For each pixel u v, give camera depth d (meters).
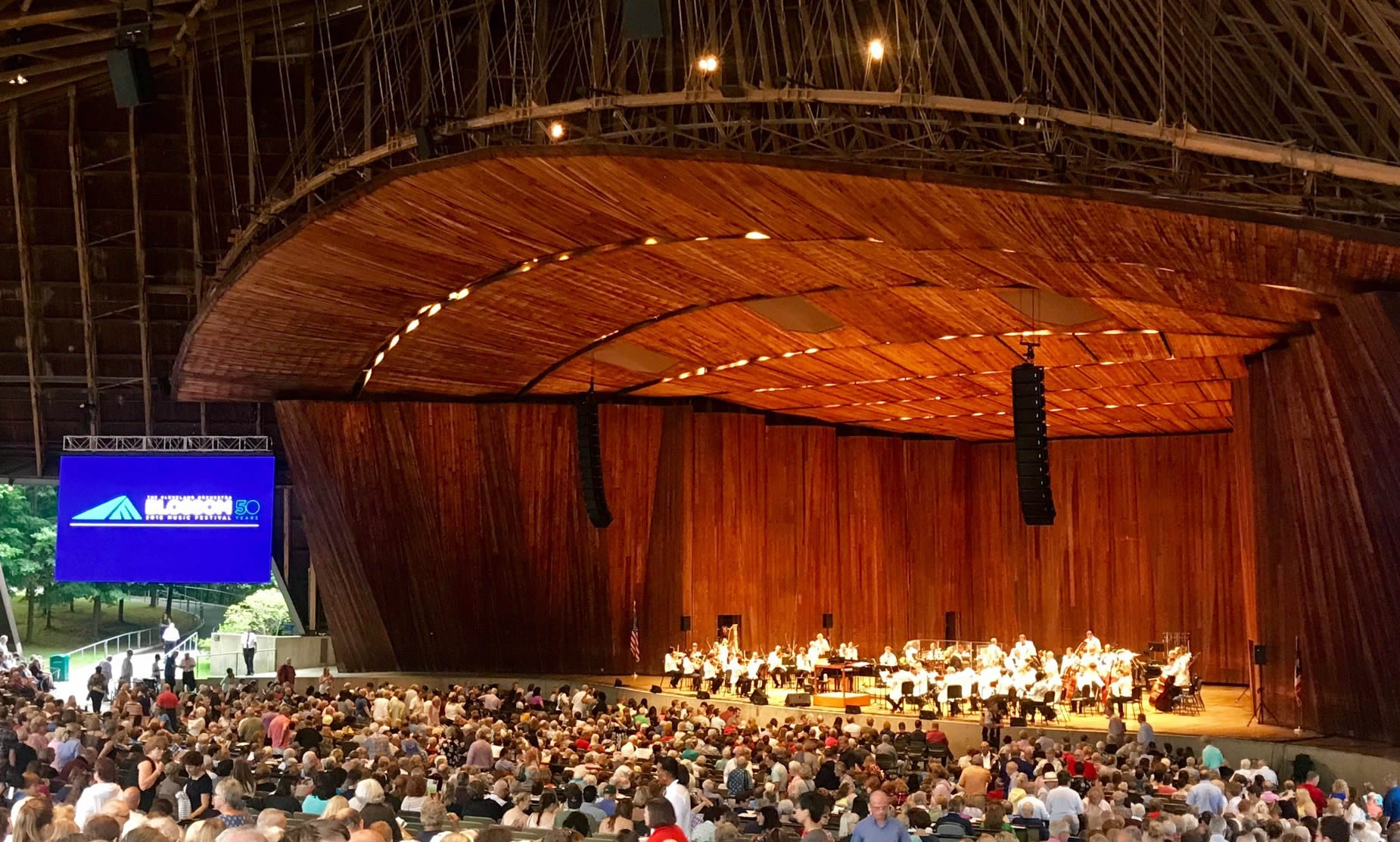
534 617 32.94
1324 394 20.12
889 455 36.53
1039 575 36.22
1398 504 18.25
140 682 26.55
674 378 31.16
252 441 35.66
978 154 16.45
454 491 31.86
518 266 23.09
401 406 31.20
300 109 30.45
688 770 14.13
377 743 16.48
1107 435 35.50
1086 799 13.23
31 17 23.92
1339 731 21.81
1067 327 24.08
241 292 24.17
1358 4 13.45
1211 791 14.18
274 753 16.02
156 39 27.67
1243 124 15.34
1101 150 16.86
